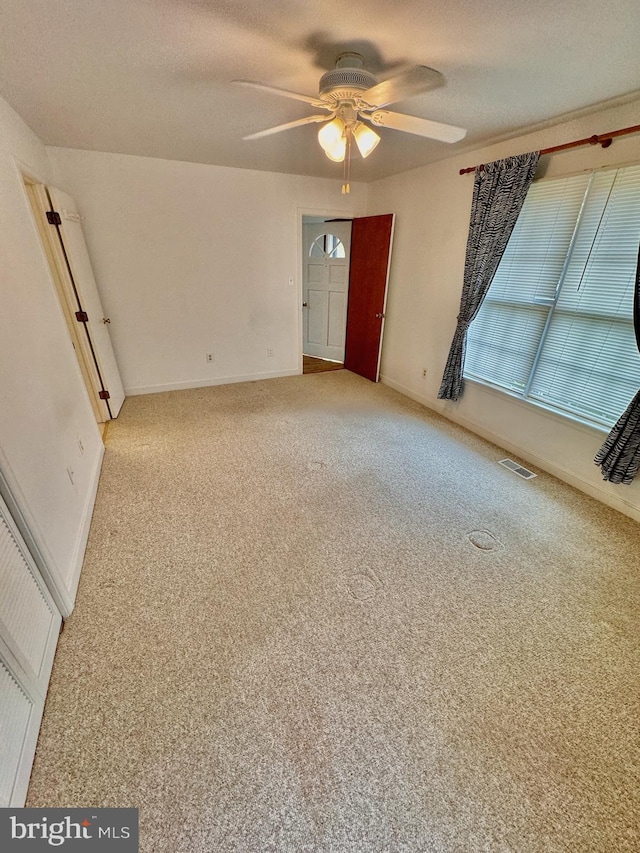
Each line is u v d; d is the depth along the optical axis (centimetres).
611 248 225
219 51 160
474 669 145
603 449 231
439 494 253
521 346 292
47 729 122
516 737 124
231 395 425
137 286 382
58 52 160
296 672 142
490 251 287
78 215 321
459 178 319
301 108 221
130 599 170
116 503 234
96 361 329
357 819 105
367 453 303
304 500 242
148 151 320
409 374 427
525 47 153
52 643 144
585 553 205
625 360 228
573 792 111
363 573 188
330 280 545
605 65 165
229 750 119
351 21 138
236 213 397
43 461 167
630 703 135
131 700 131
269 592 176
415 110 222
